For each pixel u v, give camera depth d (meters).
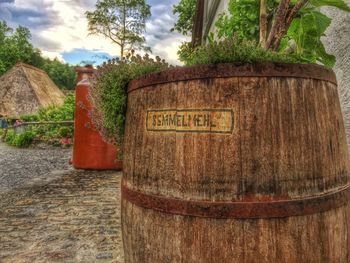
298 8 1.83
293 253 1.30
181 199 1.36
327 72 1.47
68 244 2.77
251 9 3.32
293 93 1.35
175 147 1.39
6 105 28.17
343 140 1.54
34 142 13.38
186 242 1.34
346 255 1.47
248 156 1.30
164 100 1.44
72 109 14.28
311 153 1.35
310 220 1.33
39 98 28.98
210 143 1.33
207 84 1.35
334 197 1.39
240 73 1.33
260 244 1.28
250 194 1.30
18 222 3.34
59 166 7.41
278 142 1.31
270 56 1.39
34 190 4.80
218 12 8.36
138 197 1.49
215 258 1.31
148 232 1.45
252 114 1.31
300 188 1.32
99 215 3.54
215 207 1.31
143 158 1.49
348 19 2.58
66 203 4.04
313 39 2.17
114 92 1.74
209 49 1.38
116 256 2.54
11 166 7.71
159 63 1.69
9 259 2.49
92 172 6.06
